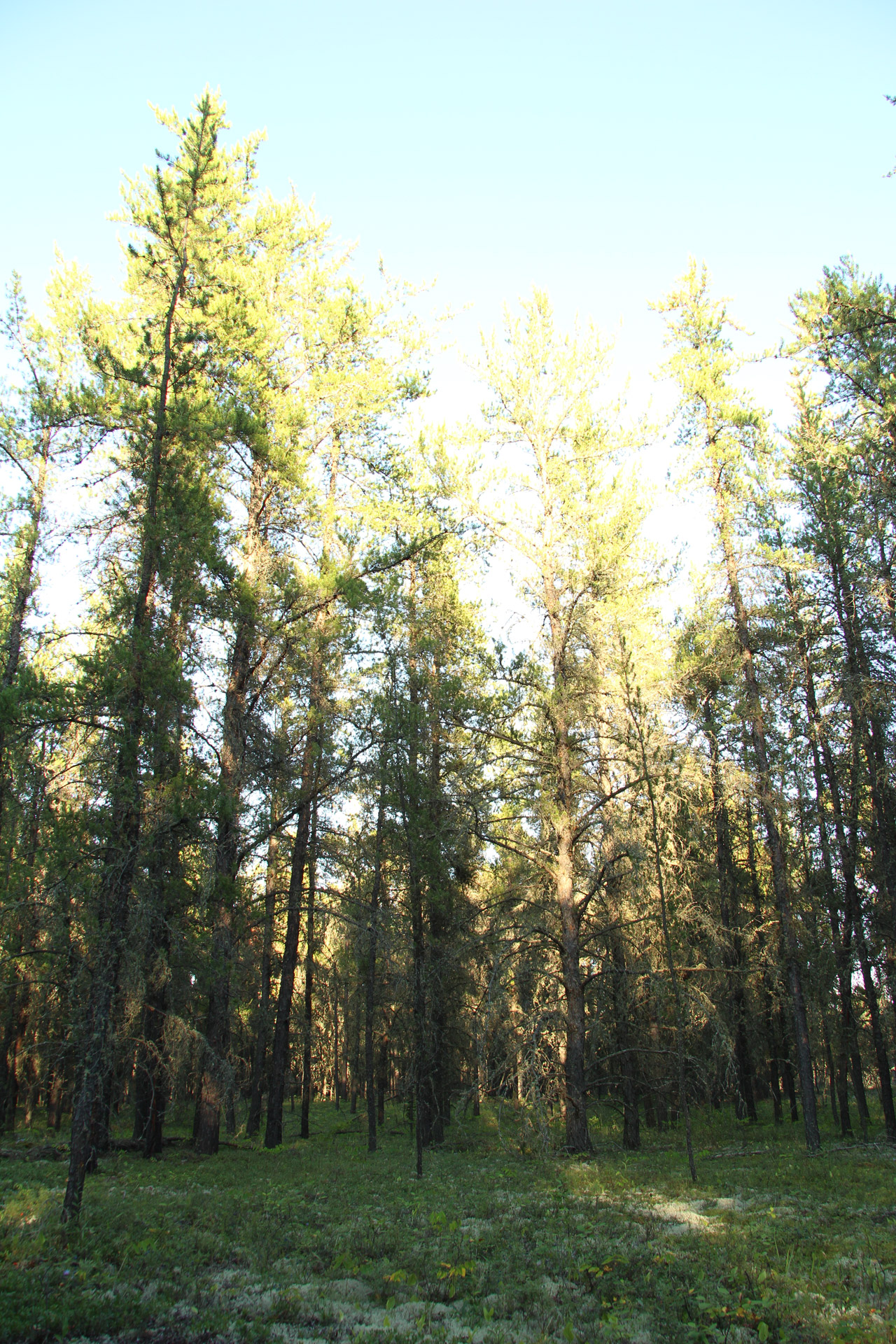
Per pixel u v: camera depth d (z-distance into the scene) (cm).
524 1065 1466
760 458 1859
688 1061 1806
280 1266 800
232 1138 2352
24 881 1396
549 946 1656
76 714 1116
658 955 1778
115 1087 1480
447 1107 2378
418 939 1728
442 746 2016
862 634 1944
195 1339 587
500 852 2211
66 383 1856
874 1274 718
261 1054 2295
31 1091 2561
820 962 1992
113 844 1096
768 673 1950
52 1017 1681
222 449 1648
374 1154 1773
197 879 1590
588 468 1806
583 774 1706
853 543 1945
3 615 1814
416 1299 719
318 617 1797
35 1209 950
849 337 1645
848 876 2041
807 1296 672
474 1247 862
